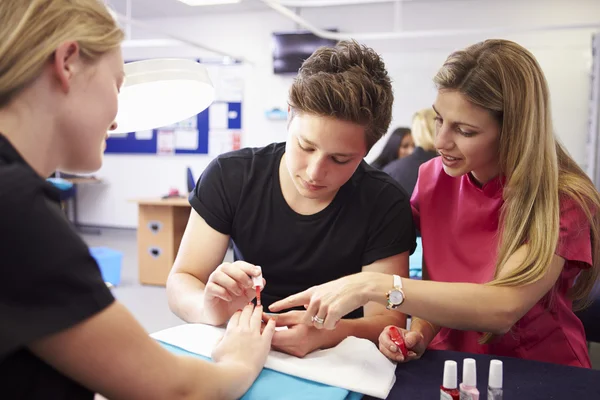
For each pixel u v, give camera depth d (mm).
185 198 4070
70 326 494
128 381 547
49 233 489
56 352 506
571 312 1152
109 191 6273
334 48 962
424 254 1233
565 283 1123
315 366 827
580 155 4555
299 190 1021
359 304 910
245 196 1157
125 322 543
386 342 901
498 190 1111
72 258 501
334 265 1144
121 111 965
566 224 989
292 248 1147
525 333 1106
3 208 464
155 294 3574
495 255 1104
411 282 938
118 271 3762
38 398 518
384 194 1149
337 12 5219
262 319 923
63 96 546
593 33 4344
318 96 878
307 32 5203
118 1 5109
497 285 964
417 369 872
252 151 1214
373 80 918
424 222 1234
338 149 915
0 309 465
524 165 976
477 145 996
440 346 1199
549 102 999
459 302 924
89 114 571
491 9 4766
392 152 4324
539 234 969
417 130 3258
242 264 975
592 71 4391
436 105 1018
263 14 5539
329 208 1133
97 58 566
